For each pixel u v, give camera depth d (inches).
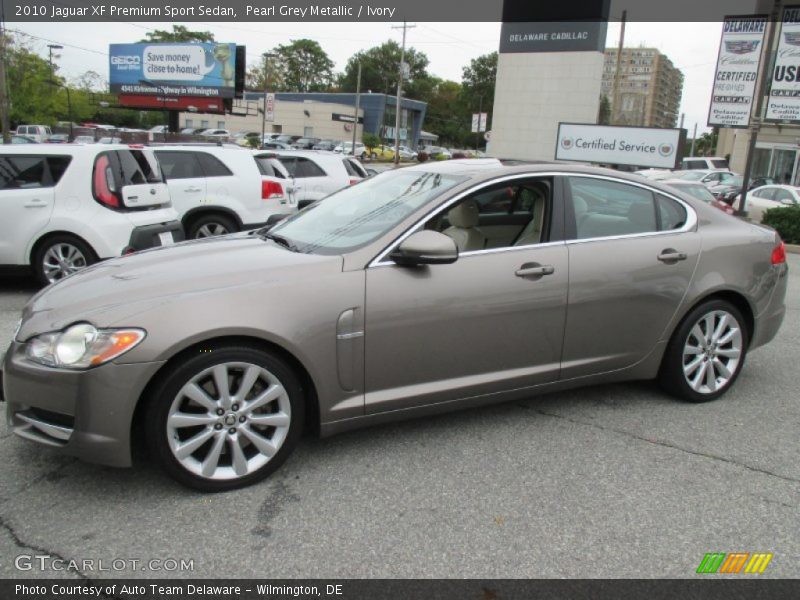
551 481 128.1
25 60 1818.4
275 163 407.5
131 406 111.3
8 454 133.1
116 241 273.7
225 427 119.5
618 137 914.1
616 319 154.1
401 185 157.6
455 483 126.4
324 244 139.7
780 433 153.5
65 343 111.8
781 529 113.9
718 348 170.6
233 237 161.6
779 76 677.3
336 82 4618.6
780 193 709.3
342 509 116.4
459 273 136.2
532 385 148.7
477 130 1609.3
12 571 97.9
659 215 163.8
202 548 104.4
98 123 2787.9
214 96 1759.4
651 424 156.5
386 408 133.5
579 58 1028.5
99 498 117.8
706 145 3467.0
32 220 268.1
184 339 112.7
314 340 123.1
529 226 149.1
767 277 174.4
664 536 110.8
